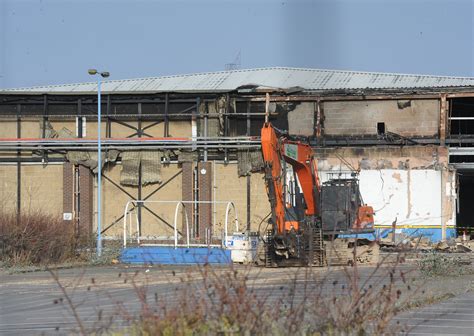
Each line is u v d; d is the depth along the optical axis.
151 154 161.25
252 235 116.81
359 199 112.00
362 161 166.00
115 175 162.38
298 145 107.25
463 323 57.78
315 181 109.50
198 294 45.78
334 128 168.12
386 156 165.75
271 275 82.38
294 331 38.62
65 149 161.75
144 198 161.38
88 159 161.88
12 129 165.38
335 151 166.12
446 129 165.62
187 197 159.88
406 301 57.47
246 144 159.00
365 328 42.38
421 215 164.00
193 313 39.16
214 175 160.88
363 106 167.88
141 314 43.41
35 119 165.00
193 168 160.88
